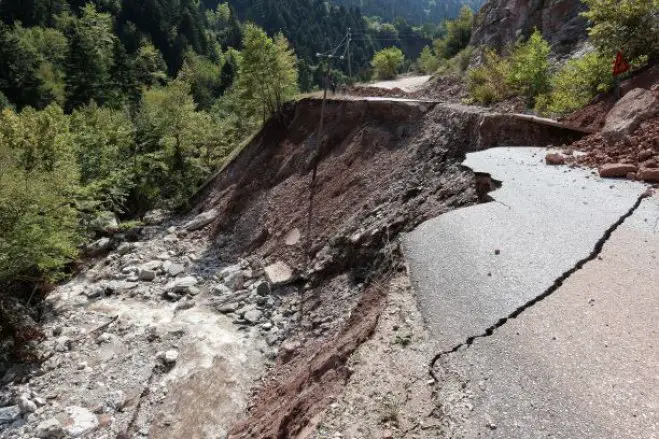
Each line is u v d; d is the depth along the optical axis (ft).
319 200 50.24
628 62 34.86
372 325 20.04
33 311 43.57
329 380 19.60
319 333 32.14
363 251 36.58
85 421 28.07
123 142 85.81
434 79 77.20
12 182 41.73
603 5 35.19
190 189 80.53
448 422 12.98
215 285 47.60
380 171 45.73
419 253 22.72
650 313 15.40
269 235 52.95
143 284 49.55
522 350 14.76
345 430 14.07
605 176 26.78
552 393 12.91
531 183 27.20
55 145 64.18
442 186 34.71
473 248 21.58
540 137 35.12
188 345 36.17
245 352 34.81
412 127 47.73
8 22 221.25
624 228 20.77
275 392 27.73
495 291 18.08
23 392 31.32
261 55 73.41
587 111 35.01
